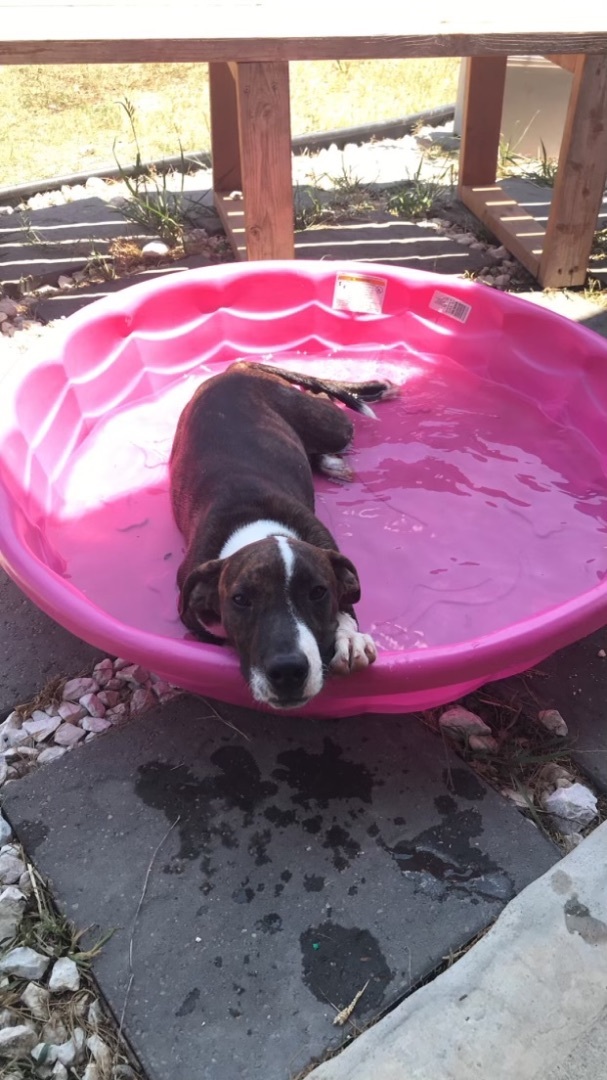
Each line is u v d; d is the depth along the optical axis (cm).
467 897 88
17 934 86
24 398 140
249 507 116
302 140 279
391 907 87
